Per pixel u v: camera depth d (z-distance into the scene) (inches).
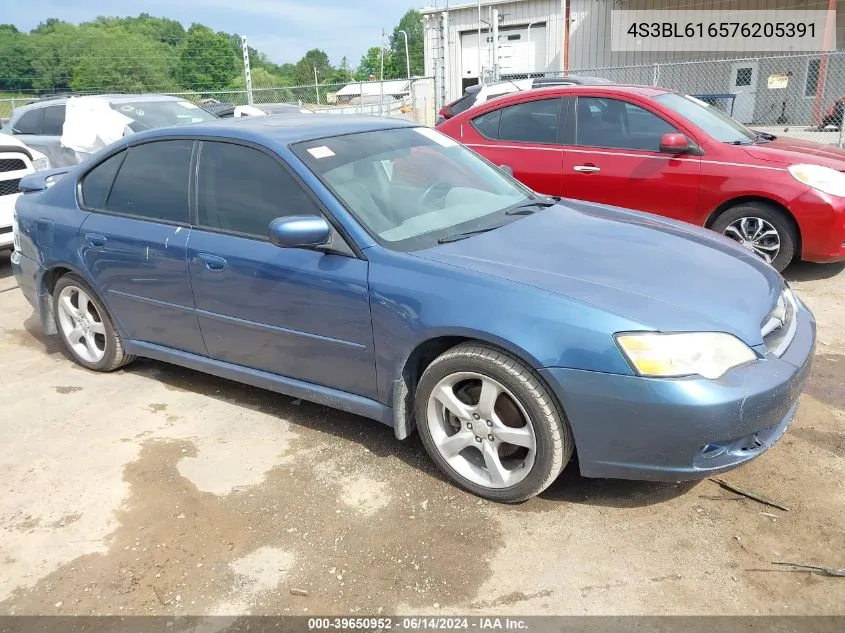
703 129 223.0
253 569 100.0
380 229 119.9
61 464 129.7
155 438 137.9
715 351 96.4
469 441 112.6
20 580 100.3
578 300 100.1
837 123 605.9
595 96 238.1
